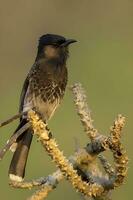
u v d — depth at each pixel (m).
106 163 5.80
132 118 15.08
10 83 18.12
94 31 19.80
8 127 14.35
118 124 5.47
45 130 5.74
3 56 19.25
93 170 5.88
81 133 14.57
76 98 6.21
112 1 20.38
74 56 18.30
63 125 14.87
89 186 5.69
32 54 19.45
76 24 20.09
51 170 13.56
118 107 15.63
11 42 19.55
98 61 17.83
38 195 5.95
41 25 19.98
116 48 18.28
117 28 19.92
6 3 19.83
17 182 6.01
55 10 20.12
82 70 17.58
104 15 20.25
